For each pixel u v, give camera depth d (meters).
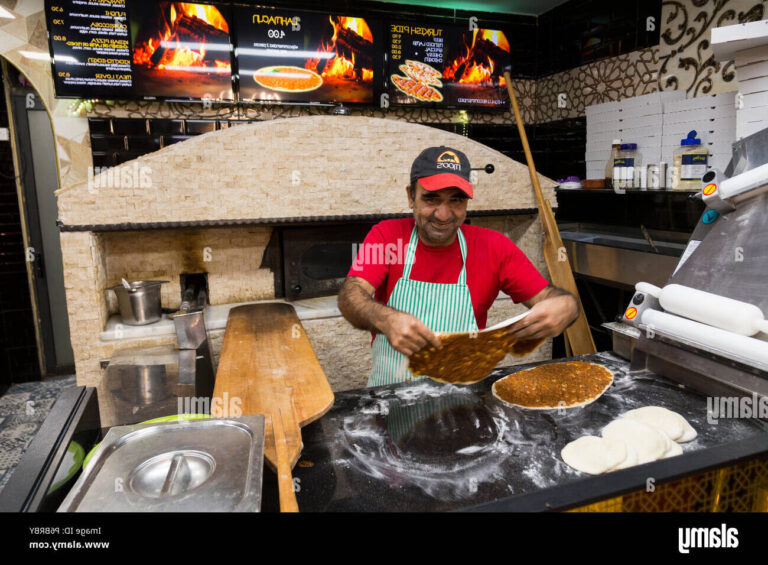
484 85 4.84
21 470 0.93
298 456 1.15
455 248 1.89
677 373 1.60
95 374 2.68
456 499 1.03
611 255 3.44
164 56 3.98
